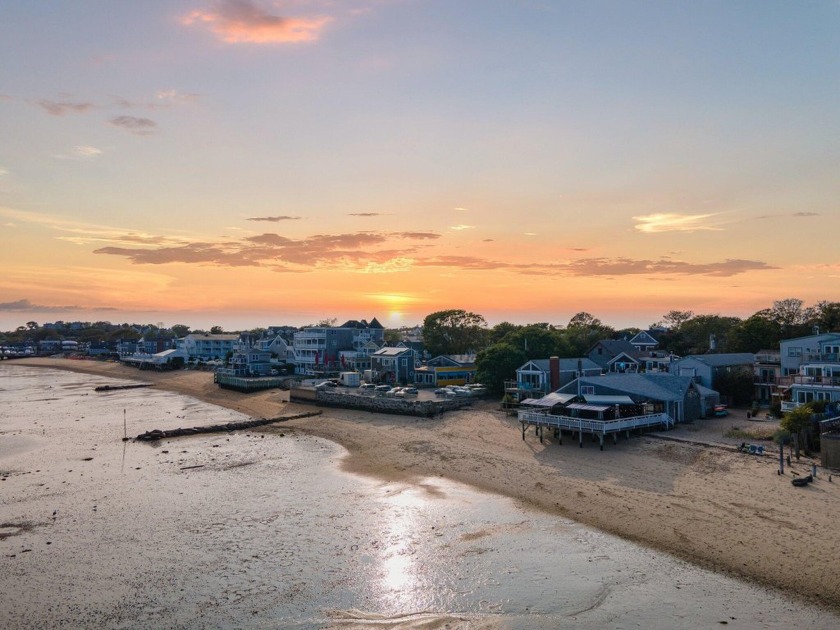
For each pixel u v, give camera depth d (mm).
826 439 40906
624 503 38062
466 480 45625
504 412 69812
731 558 29938
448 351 123125
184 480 47969
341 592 28375
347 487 45219
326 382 93562
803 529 31891
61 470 51656
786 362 67562
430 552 32688
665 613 25547
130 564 31641
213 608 26984
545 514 37719
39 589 28906
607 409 52969
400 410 73625
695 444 48594
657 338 117125
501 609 26500
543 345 87500
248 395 102250
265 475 49344
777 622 24469
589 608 26234
